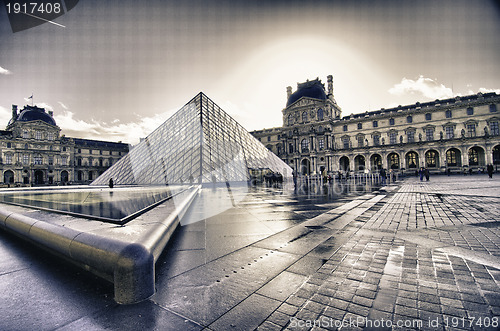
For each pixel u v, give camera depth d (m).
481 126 63.88
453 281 3.64
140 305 3.10
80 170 101.00
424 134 70.75
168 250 5.26
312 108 84.94
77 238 4.01
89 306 3.09
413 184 28.25
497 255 4.69
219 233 6.74
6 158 82.69
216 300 3.20
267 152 51.94
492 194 15.00
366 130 78.88
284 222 8.11
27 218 5.88
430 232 6.48
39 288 3.58
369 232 6.57
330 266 4.28
